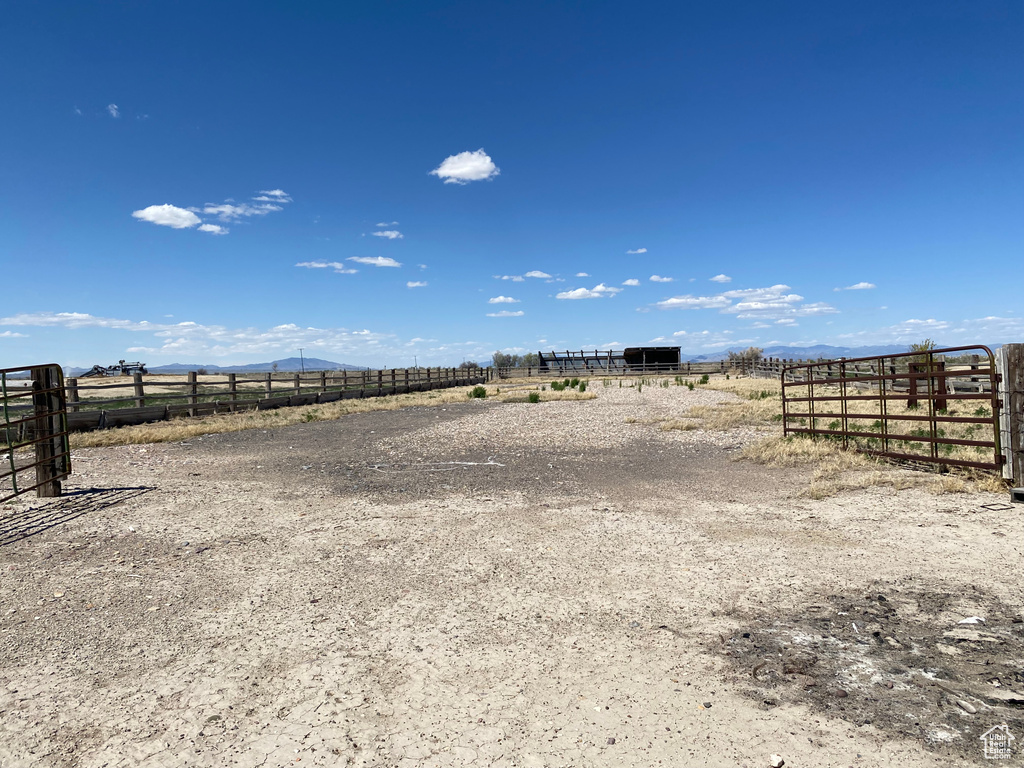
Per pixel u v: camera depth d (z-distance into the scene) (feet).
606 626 14.19
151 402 68.13
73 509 26.50
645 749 9.64
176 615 15.17
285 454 42.65
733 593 15.88
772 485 29.22
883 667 11.79
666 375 175.63
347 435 53.06
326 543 21.21
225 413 73.10
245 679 12.01
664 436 47.37
